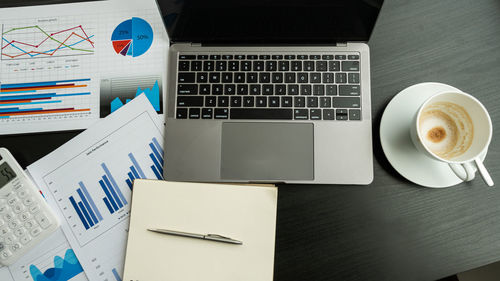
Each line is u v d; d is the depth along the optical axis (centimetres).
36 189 51
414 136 47
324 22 52
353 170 51
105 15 58
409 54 55
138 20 58
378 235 51
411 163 50
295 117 53
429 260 50
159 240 49
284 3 50
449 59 55
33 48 57
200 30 53
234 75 54
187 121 53
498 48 54
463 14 55
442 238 50
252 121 53
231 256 48
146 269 48
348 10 50
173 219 49
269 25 53
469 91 54
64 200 53
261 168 52
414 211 51
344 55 53
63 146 54
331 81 53
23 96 56
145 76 56
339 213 51
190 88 54
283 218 51
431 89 52
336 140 52
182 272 48
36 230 50
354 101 53
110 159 54
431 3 56
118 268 51
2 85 56
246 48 54
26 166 54
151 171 54
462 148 49
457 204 51
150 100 55
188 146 52
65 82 56
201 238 48
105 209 53
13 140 55
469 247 50
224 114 53
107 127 54
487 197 51
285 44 54
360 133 52
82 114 55
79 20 58
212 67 54
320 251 50
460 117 49
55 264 51
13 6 58
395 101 52
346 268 50
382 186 52
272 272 47
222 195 49
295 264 50
